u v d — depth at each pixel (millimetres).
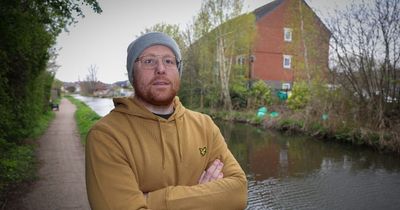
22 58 9219
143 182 1603
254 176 10273
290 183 9484
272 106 26250
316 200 8023
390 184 9375
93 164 1580
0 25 6344
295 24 22562
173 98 1770
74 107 41281
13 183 7035
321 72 18516
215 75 32438
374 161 12391
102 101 64438
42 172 8117
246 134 19719
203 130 1856
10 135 9312
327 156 13312
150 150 1628
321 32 18750
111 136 1608
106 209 1503
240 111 28547
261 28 39656
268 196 8297
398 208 7473
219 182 1713
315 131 18156
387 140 14164
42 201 5996
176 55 1810
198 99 34562
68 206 5762
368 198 8211
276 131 20781
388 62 15359
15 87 9945
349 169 11156
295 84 22922
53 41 11016
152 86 1701
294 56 23219
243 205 1754
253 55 38688
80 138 14188
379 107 15469
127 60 1817
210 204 1622
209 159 1876
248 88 31953
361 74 16094
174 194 1573
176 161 1665
